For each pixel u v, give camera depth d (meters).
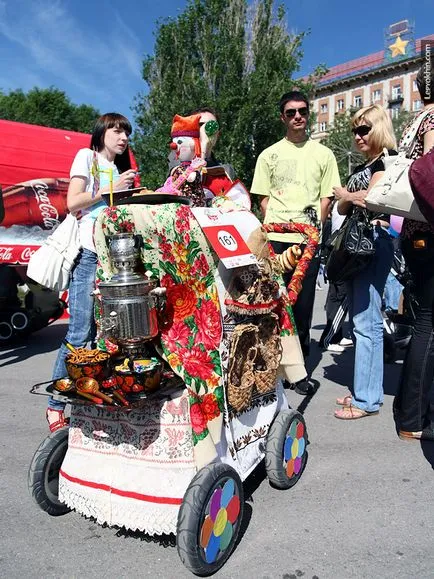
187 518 2.16
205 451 2.30
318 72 22.89
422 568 2.38
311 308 4.82
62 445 2.68
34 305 7.04
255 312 2.59
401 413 3.77
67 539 2.61
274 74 21.78
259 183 4.92
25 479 3.23
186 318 2.40
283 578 2.32
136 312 2.22
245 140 21.14
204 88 21.14
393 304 6.11
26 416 4.35
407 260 3.58
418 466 3.38
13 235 7.56
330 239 4.12
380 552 2.50
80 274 3.60
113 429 2.47
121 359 2.46
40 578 2.33
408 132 3.55
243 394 2.56
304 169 4.74
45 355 6.72
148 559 2.45
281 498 2.99
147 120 22.12
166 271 2.35
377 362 4.17
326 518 2.79
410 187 3.03
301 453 3.16
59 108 44.31
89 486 2.50
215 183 3.21
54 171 8.01
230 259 2.41
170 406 2.35
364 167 3.99
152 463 2.38
